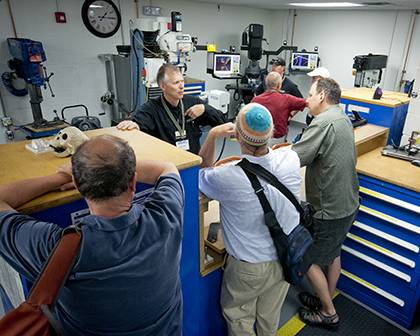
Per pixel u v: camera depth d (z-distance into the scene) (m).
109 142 0.82
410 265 2.03
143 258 0.84
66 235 0.76
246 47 5.55
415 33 4.71
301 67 5.70
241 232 1.39
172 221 0.92
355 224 2.26
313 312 2.11
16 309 0.70
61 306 0.84
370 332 2.08
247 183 1.30
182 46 3.65
